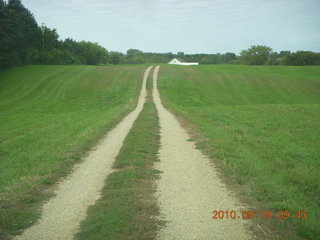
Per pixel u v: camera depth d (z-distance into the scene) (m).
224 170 8.43
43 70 64.19
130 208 6.00
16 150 12.86
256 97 48.16
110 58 155.25
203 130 15.13
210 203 6.29
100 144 12.70
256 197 6.49
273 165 9.41
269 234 4.94
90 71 62.47
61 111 34.84
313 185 7.54
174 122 18.72
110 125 17.61
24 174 8.91
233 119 21.56
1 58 64.38
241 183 7.42
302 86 55.84
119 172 8.48
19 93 47.91
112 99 41.09
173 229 5.20
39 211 6.14
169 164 9.31
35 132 17.39
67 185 7.75
